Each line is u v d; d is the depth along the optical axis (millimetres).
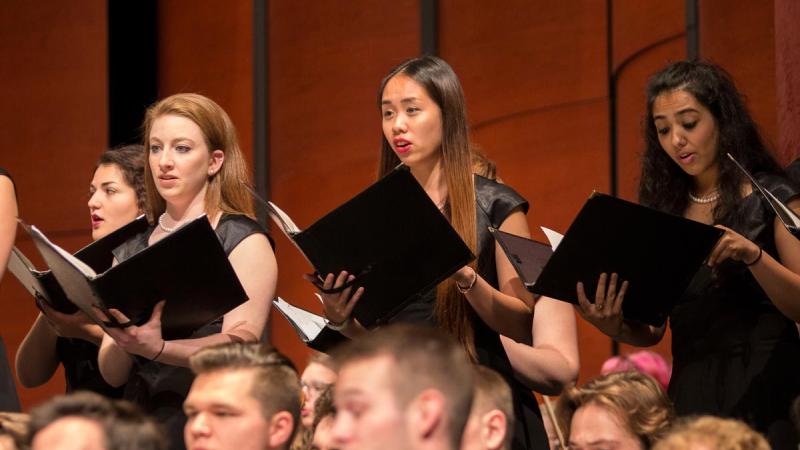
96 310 7426
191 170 8258
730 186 8320
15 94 16312
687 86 8445
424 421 4781
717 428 5836
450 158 8125
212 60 15617
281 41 15133
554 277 7594
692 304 8320
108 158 10195
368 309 7656
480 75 14000
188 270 7402
